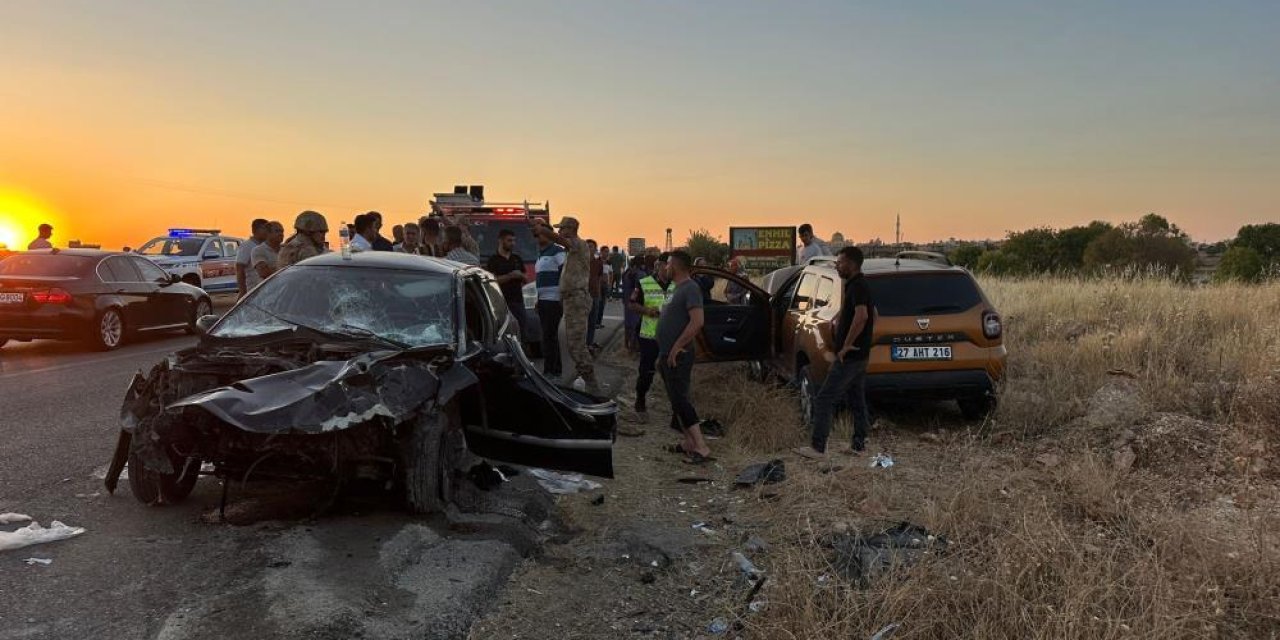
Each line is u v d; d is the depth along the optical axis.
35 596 3.64
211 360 4.72
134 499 4.99
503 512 5.01
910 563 4.13
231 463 4.54
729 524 5.29
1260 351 8.23
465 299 5.69
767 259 20.83
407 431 4.58
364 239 8.67
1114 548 4.37
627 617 3.97
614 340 16.03
